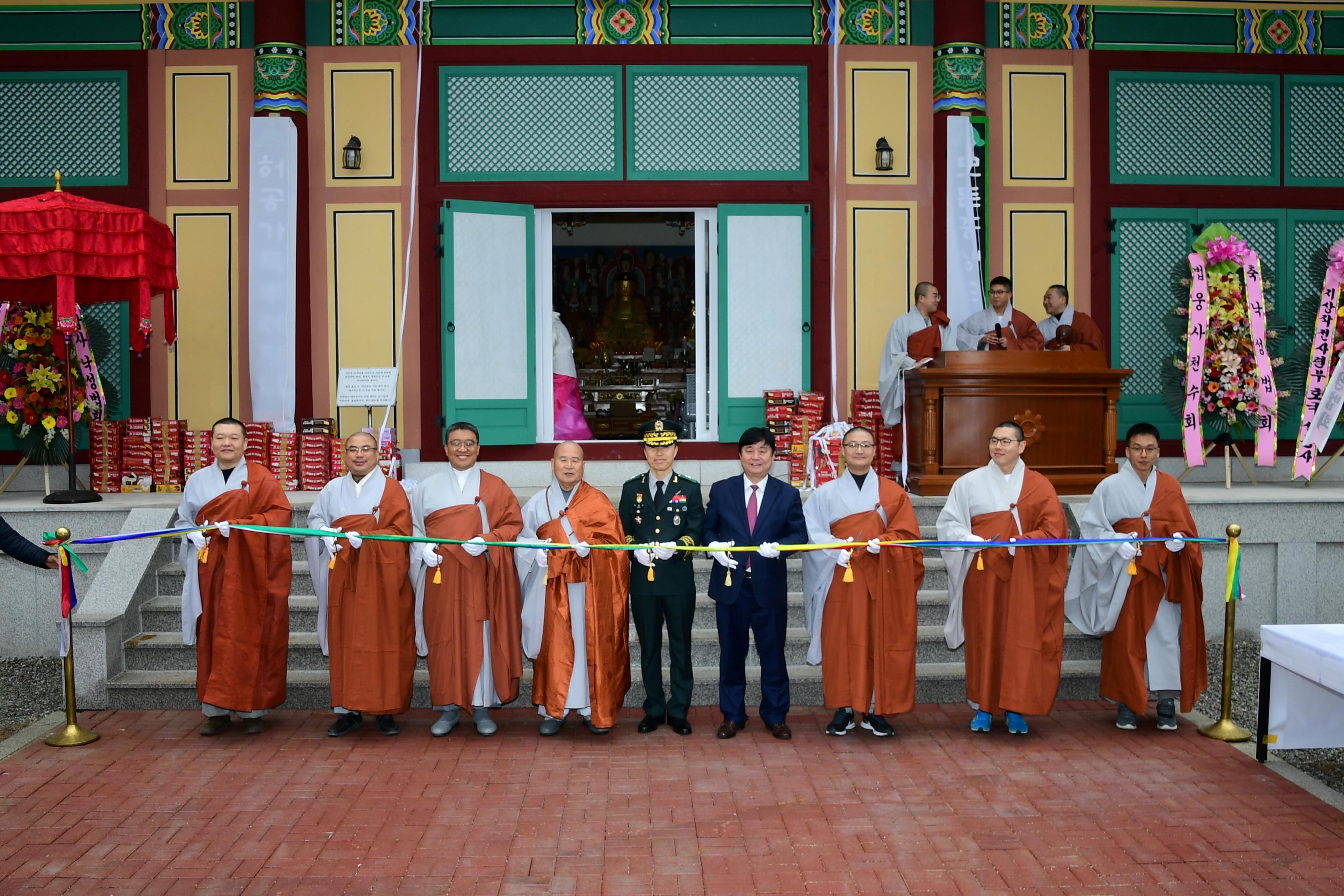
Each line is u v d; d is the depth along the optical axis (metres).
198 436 9.05
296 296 9.35
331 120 9.60
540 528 5.88
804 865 4.26
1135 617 5.91
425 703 6.46
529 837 4.52
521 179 9.65
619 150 9.67
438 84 9.60
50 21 9.66
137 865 4.27
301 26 9.42
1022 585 5.71
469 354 9.47
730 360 9.73
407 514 5.88
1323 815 4.76
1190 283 9.45
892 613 5.75
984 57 9.57
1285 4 9.98
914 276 9.81
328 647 5.96
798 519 5.90
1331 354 9.03
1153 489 6.01
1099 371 8.27
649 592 5.90
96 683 6.39
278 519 5.91
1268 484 9.53
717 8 9.72
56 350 8.58
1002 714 6.24
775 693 5.88
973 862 4.29
